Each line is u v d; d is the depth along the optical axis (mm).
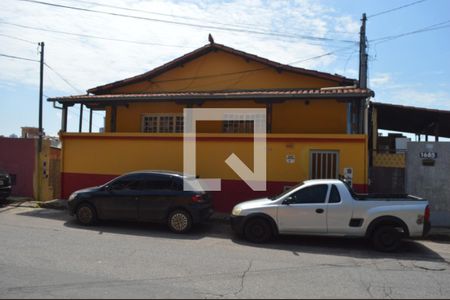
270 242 9602
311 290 5871
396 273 7051
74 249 8094
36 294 5320
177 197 10555
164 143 13906
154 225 11492
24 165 16391
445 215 11859
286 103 14977
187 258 7668
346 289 5973
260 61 15977
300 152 12789
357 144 12359
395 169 12578
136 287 5750
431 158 12070
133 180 11039
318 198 9383
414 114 17109
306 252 8656
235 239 9930
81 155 14648
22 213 12852
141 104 16375
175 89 17062
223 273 6652
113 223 11555
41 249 7980
